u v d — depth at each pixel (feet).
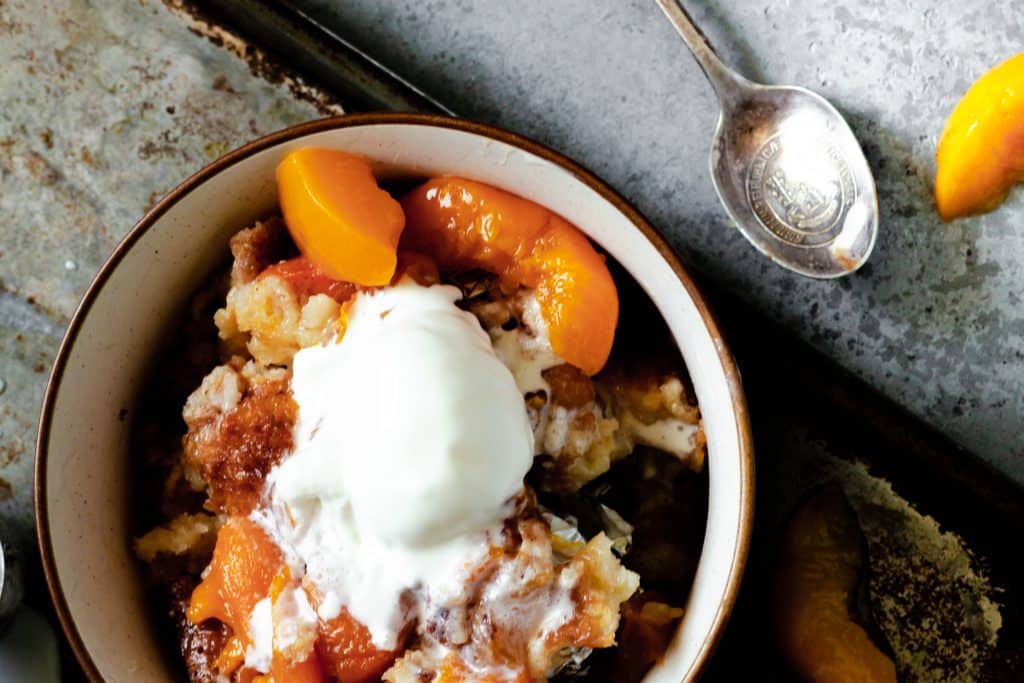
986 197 1.30
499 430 1.15
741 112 1.30
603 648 1.22
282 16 1.33
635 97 1.32
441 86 1.34
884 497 1.35
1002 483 1.33
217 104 1.31
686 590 1.27
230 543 1.19
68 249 1.31
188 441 1.21
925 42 1.30
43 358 1.31
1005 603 1.34
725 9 1.32
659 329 1.24
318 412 1.17
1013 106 1.26
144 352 1.23
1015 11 1.29
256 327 1.19
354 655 1.16
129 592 1.22
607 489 1.27
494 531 1.15
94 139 1.31
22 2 1.31
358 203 1.17
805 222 1.30
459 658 1.15
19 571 1.28
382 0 1.33
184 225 1.18
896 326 1.32
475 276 1.22
